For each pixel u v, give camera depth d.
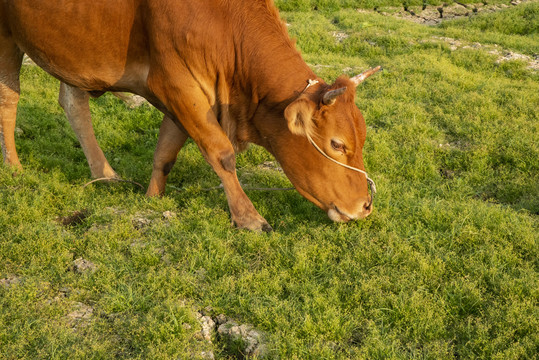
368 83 9.68
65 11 4.61
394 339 3.52
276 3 16.98
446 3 19.59
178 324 3.52
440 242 4.61
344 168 4.46
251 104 4.72
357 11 17.84
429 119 8.06
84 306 3.79
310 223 4.93
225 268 4.27
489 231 4.70
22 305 3.64
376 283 4.00
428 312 3.67
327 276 4.14
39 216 4.87
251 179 6.11
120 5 4.53
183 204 5.44
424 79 9.77
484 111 8.09
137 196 5.46
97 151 6.00
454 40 12.80
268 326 3.64
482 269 4.15
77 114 5.82
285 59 4.59
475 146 7.00
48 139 7.23
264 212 5.21
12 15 4.92
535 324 3.52
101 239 4.54
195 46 4.46
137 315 3.65
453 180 6.27
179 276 4.05
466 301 3.84
